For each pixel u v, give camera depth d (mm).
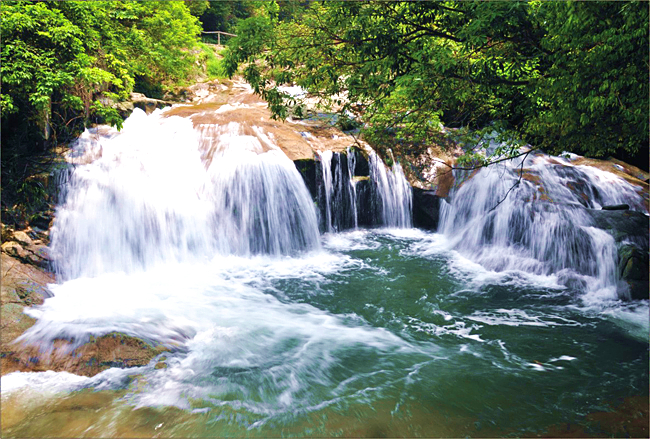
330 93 7832
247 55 6949
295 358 5625
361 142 11844
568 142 6949
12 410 4340
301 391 4949
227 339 5973
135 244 8367
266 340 6043
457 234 10852
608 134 6551
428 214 11781
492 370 5492
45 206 7977
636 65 4891
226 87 18953
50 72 7887
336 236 11102
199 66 22125
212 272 8531
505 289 8125
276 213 9828
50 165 8500
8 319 5578
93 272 7828
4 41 7777
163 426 4266
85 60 8898
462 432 4352
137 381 4941
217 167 9711
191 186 9367
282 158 10211
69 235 7770
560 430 4383
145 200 8594
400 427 4402
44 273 7109
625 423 4488
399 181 11867
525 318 7004
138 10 15000
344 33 6691
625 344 6188
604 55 4859
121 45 13961
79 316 6004
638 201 11258
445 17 6262
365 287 8125
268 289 7895
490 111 8422
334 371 5383
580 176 11500
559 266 8758
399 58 6430
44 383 4773
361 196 11508
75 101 8797
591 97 5125
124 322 5945
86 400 4562
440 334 6461
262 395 4844
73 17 9727
